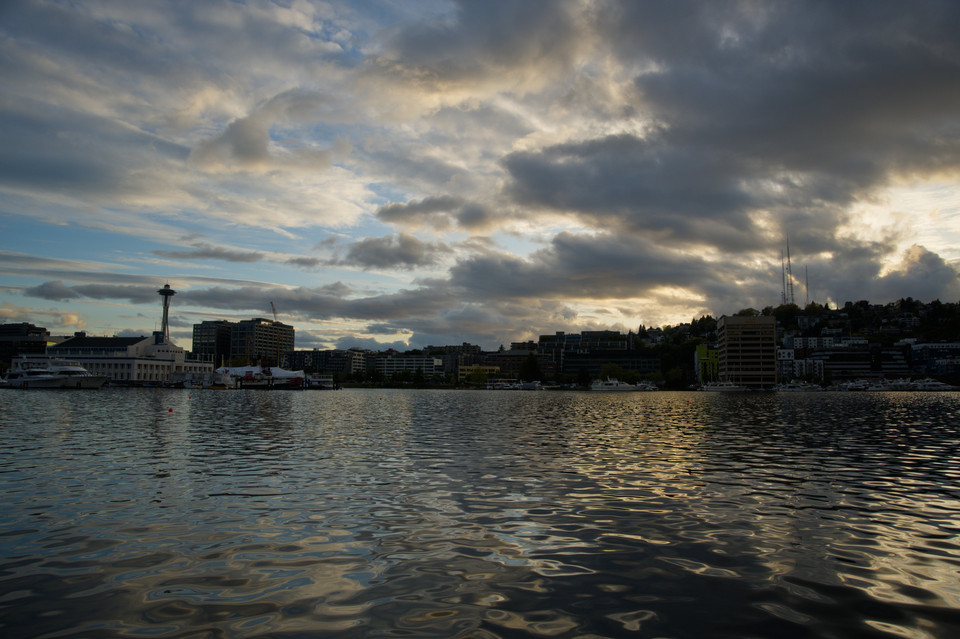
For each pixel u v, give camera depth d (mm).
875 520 21250
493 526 20016
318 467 32688
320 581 14852
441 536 18797
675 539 18625
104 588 14398
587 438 49969
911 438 51219
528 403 135500
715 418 78562
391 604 13414
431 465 33594
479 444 44906
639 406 119062
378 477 29422
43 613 12930
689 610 13227
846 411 98688
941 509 23047
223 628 12188
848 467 33812
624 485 27406
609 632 12070
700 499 24438
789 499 24656
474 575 15320
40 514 21531
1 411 83000
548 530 19547
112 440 45875
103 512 21859
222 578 15055
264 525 20062
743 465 34094
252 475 29906
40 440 45438
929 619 12797
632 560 16562
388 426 62750
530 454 38812
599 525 20203
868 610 13281
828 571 15797
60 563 16203
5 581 14859
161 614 12883
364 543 18031
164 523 20312
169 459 35688
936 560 16766
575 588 14461
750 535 19156
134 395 160000
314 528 19719
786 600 13828
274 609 13141
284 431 55469
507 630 12133
